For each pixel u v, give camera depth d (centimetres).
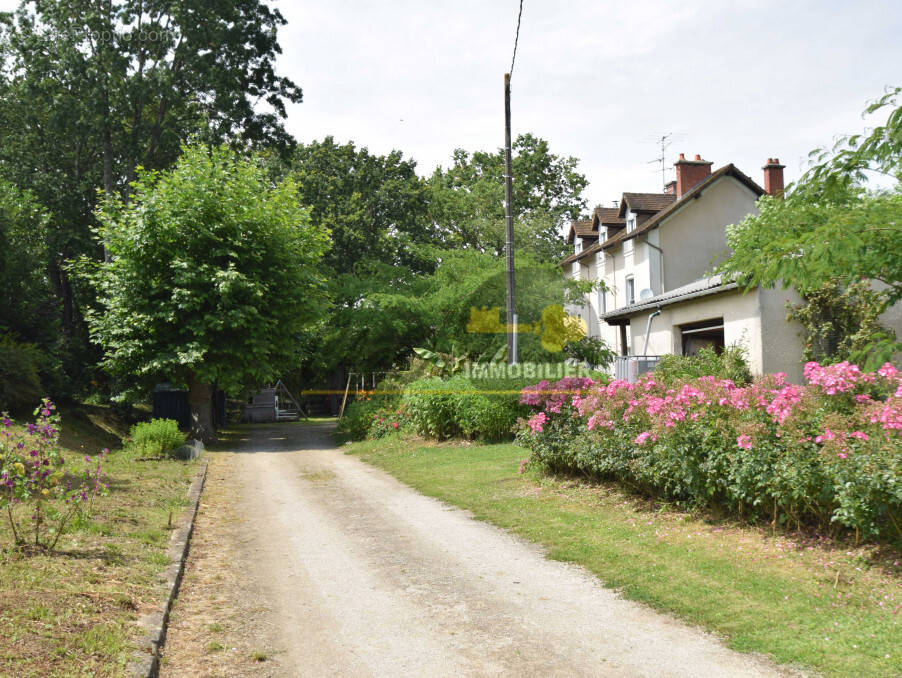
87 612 436
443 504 905
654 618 460
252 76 2869
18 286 2098
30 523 651
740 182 2531
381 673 388
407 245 3116
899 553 514
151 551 630
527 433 1001
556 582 550
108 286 1986
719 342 1759
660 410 701
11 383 1526
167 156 2894
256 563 643
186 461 1414
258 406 3588
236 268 2009
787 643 399
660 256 2478
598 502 809
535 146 4512
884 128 619
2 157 2873
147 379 2219
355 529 782
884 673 354
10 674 329
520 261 2234
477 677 378
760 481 589
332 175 4425
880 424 541
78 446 1491
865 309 1244
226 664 403
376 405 1975
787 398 603
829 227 614
